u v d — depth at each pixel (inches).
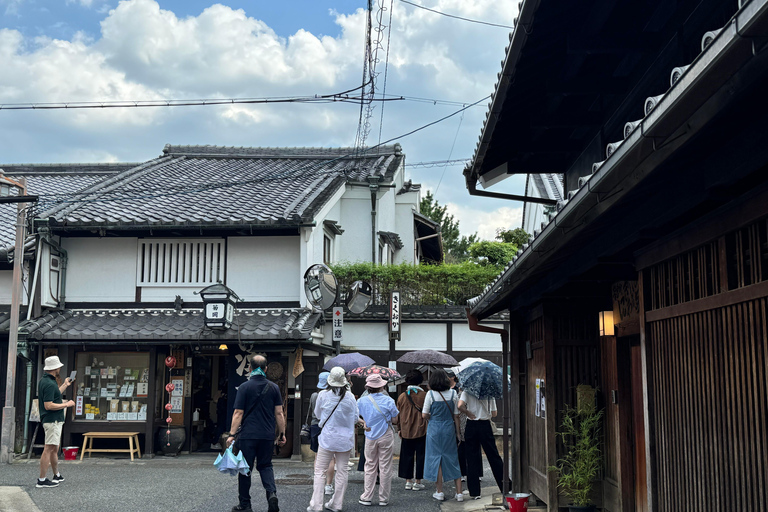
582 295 278.2
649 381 180.4
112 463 500.7
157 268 588.1
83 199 627.5
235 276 584.4
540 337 314.5
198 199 640.4
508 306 366.0
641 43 238.4
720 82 88.3
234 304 573.3
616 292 257.8
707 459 146.8
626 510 247.8
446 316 617.3
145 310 578.6
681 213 141.3
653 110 101.1
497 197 385.4
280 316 559.8
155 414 541.0
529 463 333.4
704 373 148.6
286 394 549.6
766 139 103.1
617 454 258.8
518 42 228.2
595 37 238.8
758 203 121.6
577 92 279.1
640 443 240.8
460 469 383.6
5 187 493.4
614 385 263.9
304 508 330.6
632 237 165.2
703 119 96.4
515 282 254.8
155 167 776.9
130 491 369.4
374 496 365.1
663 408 171.9
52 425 378.9
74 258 590.9
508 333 379.6
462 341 620.1
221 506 330.6
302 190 663.1
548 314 296.2
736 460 133.8
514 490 340.5
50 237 559.5
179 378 554.3
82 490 369.7
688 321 157.3
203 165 817.5
